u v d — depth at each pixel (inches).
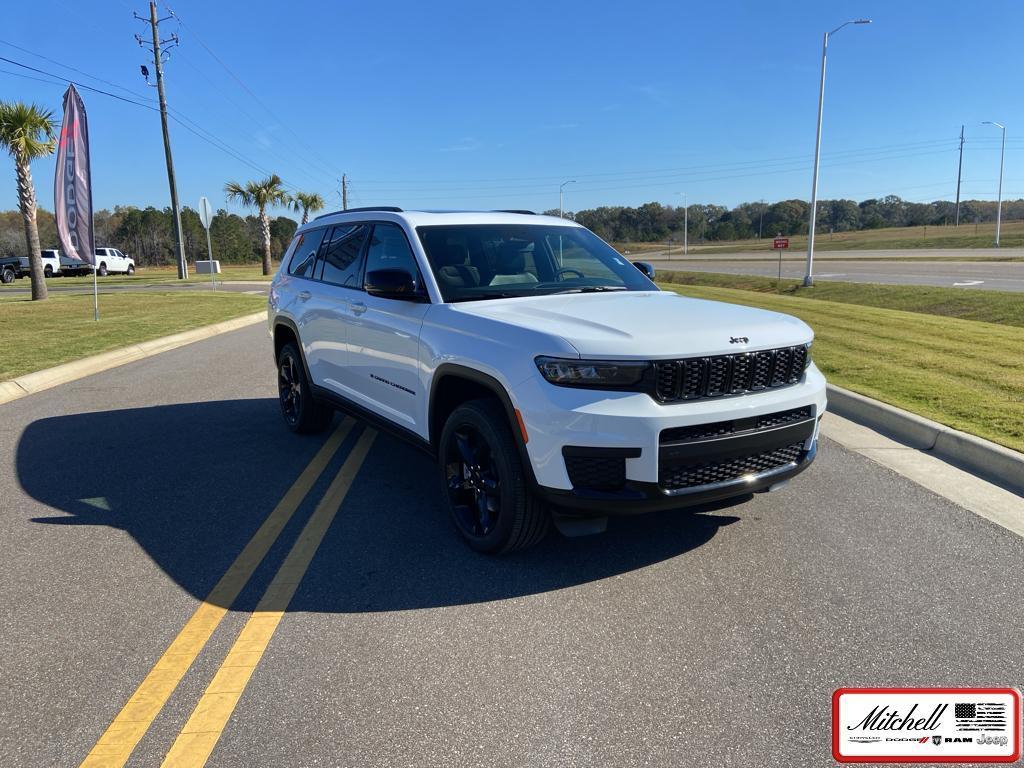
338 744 96.3
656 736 97.7
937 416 242.1
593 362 128.6
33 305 797.2
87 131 615.2
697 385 133.3
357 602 135.0
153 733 98.8
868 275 1344.7
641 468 128.1
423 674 112.1
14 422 276.8
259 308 761.0
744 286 1336.1
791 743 96.2
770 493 190.7
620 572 146.8
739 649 118.5
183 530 169.8
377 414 193.9
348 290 210.2
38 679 111.3
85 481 205.9
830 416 271.6
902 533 164.2
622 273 200.5
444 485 163.3
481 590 139.6
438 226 187.5
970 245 2497.5
